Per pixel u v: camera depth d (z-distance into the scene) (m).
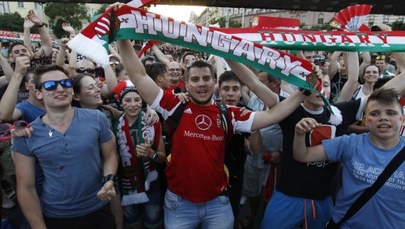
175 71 4.46
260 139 2.98
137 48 6.19
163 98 2.21
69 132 2.04
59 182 2.04
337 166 2.40
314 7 10.62
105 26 1.87
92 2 8.32
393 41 2.29
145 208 2.84
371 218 1.92
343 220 2.05
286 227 2.41
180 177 2.23
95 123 2.16
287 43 2.25
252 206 3.59
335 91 5.38
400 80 2.41
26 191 2.03
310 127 2.00
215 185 2.25
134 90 2.61
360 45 2.28
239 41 2.06
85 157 2.07
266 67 2.09
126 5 1.93
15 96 2.45
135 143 2.65
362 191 1.94
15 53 4.79
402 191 1.84
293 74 2.10
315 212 2.36
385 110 1.83
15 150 2.02
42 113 2.72
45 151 1.99
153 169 2.74
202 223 2.41
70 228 2.14
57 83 1.98
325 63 6.57
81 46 1.80
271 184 3.02
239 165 2.48
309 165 2.31
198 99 2.17
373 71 4.21
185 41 2.03
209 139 2.19
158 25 2.00
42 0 8.14
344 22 2.45
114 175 2.18
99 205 2.24
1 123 2.44
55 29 35.91
